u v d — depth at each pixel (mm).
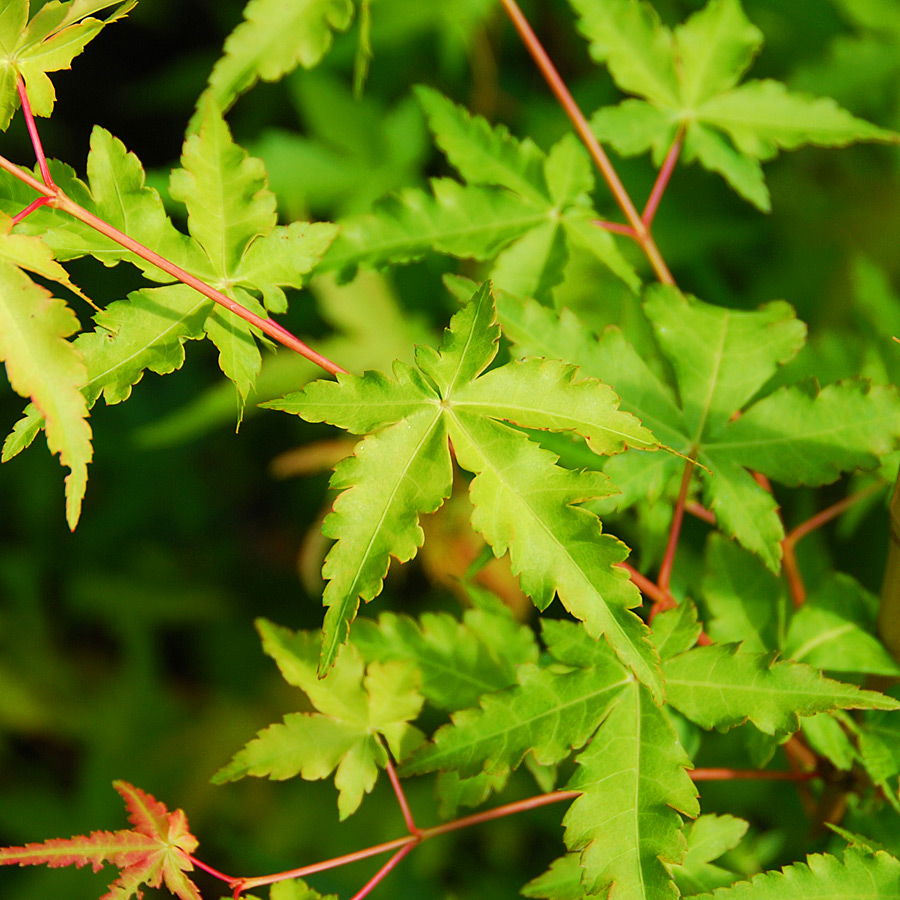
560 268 777
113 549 1286
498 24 1049
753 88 792
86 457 708
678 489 773
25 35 727
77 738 1239
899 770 738
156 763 1142
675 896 715
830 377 813
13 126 1246
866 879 719
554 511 718
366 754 752
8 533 1284
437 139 780
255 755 750
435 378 725
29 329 707
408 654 765
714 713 728
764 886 718
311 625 1223
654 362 776
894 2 955
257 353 740
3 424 1245
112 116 1345
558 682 733
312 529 1043
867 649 751
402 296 975
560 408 723
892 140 787
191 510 1269
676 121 790
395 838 968
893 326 815
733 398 755
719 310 763
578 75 1144
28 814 1142
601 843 720
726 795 832
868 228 1035
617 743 728
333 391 722
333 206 1005
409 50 1101
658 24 790
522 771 957
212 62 1213
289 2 757
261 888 1040
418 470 720
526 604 892
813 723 746
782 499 861
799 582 771
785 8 984
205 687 1212
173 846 729
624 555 715
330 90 1013
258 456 1287
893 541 736
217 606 1251
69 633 1282
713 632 764
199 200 743
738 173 790
